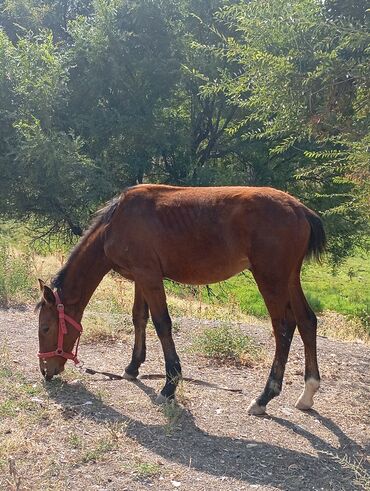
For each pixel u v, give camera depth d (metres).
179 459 4.32
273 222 5.10
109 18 15.86
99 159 15.45
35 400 5.21
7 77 15.64
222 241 5.26
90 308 9.38
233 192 5.36
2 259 10.74
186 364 6.70
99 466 4.12
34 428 4.67
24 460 4.14
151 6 15.91
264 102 6.71
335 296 18.70
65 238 17.75
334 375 6.77
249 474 4.16
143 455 4.32
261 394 5.31
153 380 6.04
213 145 17.28
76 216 16.41
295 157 15.80
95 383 5.82
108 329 7.62
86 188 15.19
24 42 16.03
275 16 6.66
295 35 6.47
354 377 6.78
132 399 5.44
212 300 15.38
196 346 7.19
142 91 16.09
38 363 6.31
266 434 4.88
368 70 6.03
